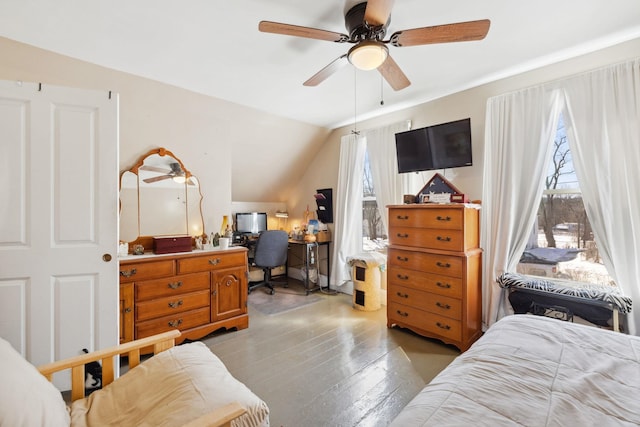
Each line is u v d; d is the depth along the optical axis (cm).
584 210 234
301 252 482
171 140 299
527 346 119
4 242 161
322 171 454
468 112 288
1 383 83
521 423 75
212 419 83
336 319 316
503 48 216
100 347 180
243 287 293
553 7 171
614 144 204
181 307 254
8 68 211
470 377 98
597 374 98
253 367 219
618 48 209
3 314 161
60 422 92
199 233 314
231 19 180
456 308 242
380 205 360
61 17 177
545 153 238
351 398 183
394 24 186
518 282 231
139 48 212
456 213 243
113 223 183
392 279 288
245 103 325
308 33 158
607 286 212
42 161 167
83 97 176
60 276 172
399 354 238
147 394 113
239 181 442
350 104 330
